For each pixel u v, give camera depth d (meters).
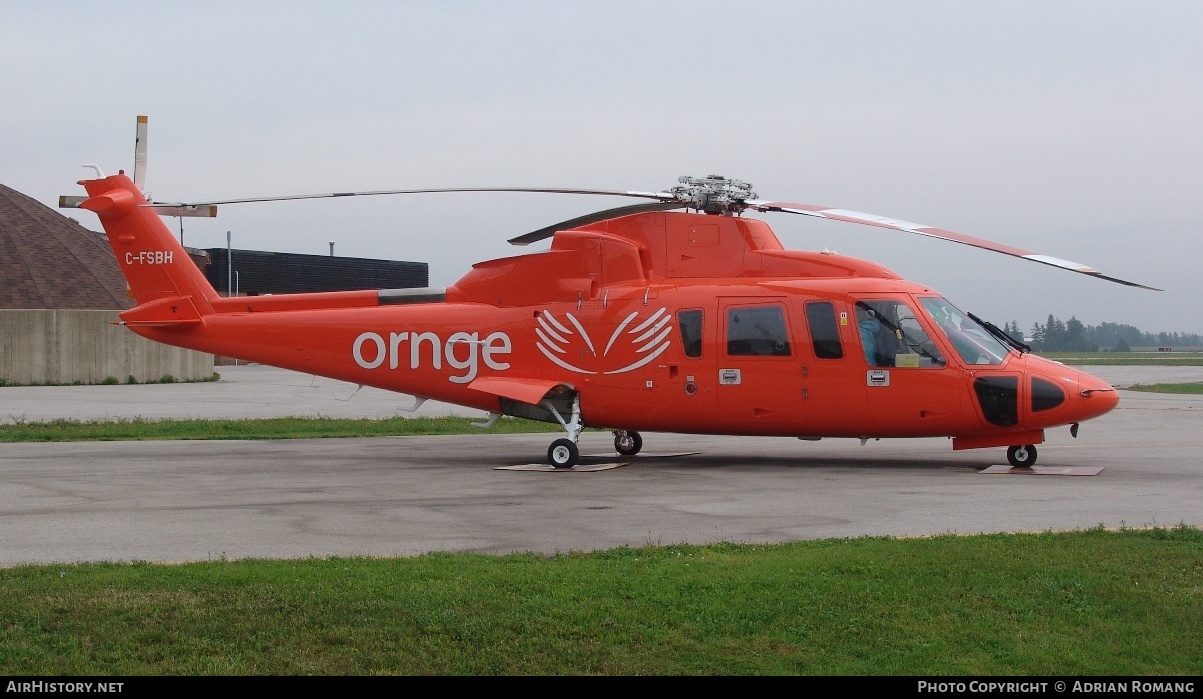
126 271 19.19
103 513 12.38
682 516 11.94
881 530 10.88
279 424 24.47
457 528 11.27
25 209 57.50
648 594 7.85
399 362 18.03
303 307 18.77
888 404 15.88
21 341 45.38
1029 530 10.75
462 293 18.06
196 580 8.26
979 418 15.71
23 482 15.22
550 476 15.84
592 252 17.23
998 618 7.40
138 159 19.38
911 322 15.92
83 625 7.11
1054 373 15.74
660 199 16.86
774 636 7.07
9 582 8.23
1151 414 28.80
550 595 7.82
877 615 7.45
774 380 16.22
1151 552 9.11
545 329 17.28
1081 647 6.89
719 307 16.52
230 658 6.59
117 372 47.03
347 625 7.15
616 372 16.88
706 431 16.91
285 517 12.05
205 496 13.81
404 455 19.00
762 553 9.38
